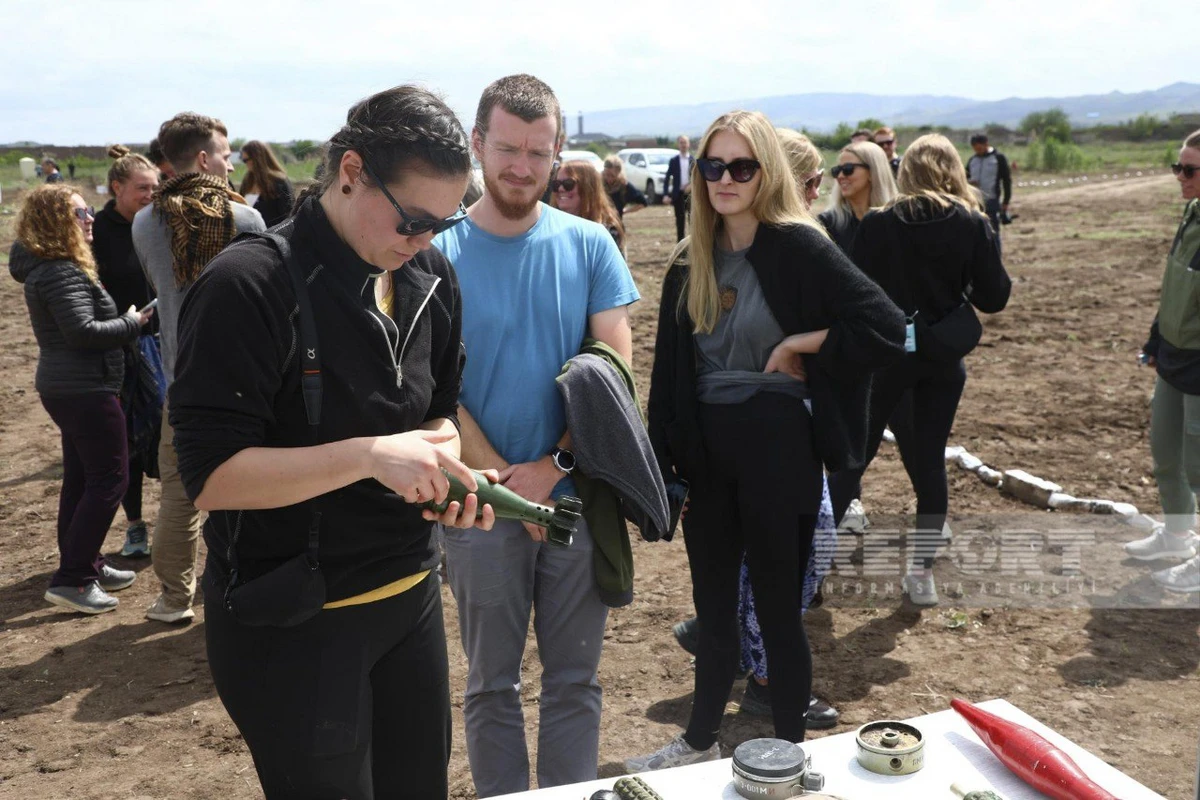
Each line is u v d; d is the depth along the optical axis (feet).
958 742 6.82
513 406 9.44
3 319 38.47
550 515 7.09
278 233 6.25
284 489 5.97
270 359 6.02
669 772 6.61
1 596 16.42
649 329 34.76
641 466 9.37
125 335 14.82
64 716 12.80
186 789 11.28
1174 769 11.16
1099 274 43.75
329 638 6.59
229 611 6.38
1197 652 13.82
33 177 103.81
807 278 9.86
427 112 5.92
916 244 13.73
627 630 14.97
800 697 10.30
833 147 191.11
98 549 15.74
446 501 6.60
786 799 6.15
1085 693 12.86
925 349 13.93
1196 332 14.51
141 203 15.99
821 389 10.03
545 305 9.46
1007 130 214.07
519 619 9.59
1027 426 23.67
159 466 14.97
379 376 6.49
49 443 24.35
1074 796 5.97
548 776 9.94
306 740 6.58
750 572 10.37
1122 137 220.43
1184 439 15.17
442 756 7.63
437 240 9.42
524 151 8.95
